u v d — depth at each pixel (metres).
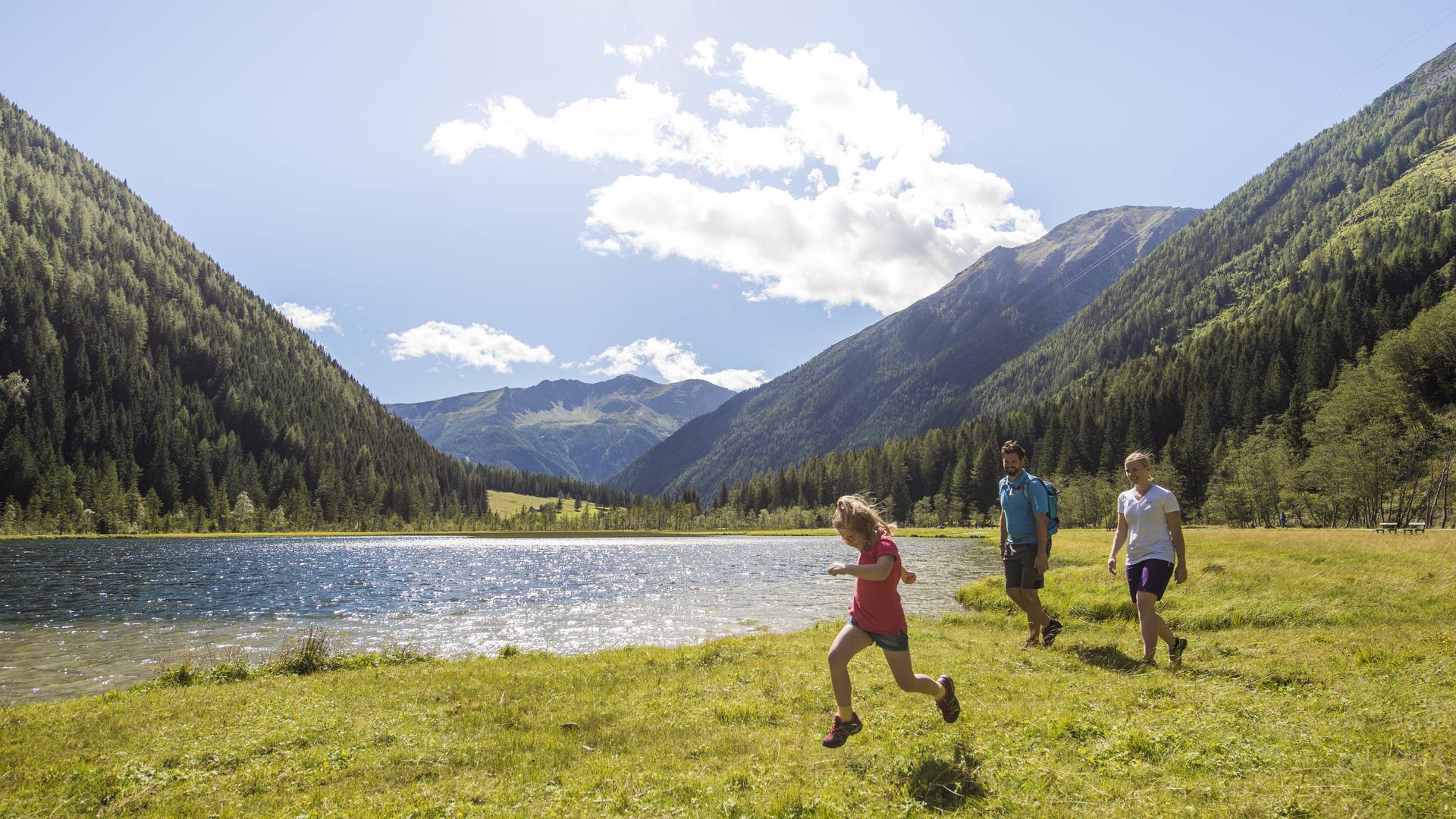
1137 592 9.91
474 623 25.92
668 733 7.81
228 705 9.77
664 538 143.88
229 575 51.88
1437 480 58.72
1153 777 5.43
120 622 27.36
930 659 10.95
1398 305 135.25
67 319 198.00
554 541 132.50
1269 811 4.57
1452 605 12.45
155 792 6.39
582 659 13.38
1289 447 89.75
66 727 8.63
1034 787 5.45
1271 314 171.38
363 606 32.22
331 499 182.00
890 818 5.12
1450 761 5.00
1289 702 7.04
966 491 154.62
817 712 8.34
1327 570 17.28
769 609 27.72
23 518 125.25
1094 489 112.31
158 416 178.00
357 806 5.89
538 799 5.95
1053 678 9.32
